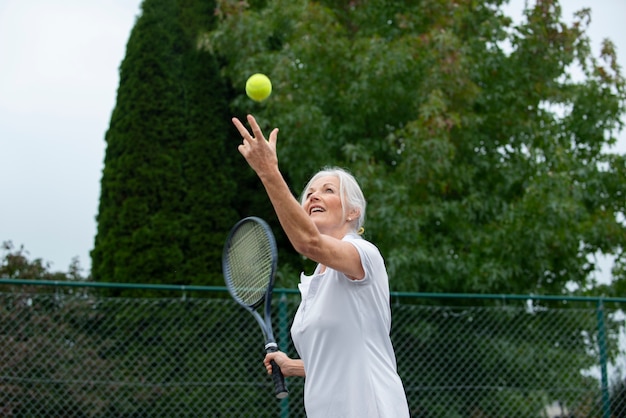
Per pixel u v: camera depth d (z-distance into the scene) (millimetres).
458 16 8203
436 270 7457
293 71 7785
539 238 7539
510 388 6551
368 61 7574
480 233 7730
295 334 2729
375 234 7434
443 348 6320
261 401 6367
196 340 6445
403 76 7895
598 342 6320
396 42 7816
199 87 8492
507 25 8969
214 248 7973
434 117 7211
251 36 8023
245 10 8531
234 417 6234
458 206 7805
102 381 5867
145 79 8102
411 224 7305
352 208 2850
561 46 8664
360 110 7961
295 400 6367
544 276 8242
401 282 7273
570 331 6703
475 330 6543
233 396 6305
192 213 8031
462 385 6340
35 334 5660
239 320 6484
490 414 6605
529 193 7699
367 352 2586
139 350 6332
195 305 6551
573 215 7695
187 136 8297
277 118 7609
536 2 8570
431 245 7711
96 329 6121
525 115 8453
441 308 6465
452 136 7918
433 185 7527
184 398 6176
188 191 8094
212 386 6254
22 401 5504
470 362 6867
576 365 6598
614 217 8523
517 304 7762
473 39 8375
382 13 8609
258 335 6434
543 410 6594
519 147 8477
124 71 8211
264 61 8055
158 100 8086
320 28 7855
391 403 2557
